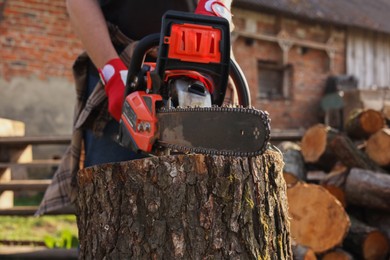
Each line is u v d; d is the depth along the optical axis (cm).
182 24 196
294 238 417
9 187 557
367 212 459
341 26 1558
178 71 203
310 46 1482
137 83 215
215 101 208
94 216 219
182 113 191
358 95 734
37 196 967
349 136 523
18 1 1054
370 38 1628
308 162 500
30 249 493
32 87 1065
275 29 1426
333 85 1484
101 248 215
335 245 406
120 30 273
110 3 274
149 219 204
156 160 203
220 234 199
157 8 272
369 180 430
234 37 1338
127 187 208
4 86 1040
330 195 411
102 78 237
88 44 242
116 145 270
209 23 199
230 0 237
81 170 226
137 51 210
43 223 740
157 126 203
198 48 197
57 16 1089
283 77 1473
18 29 1054
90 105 259
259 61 1413
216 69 203
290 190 423
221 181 200
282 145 558
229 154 178
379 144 470
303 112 1478
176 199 200
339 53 1561
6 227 708
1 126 629
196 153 195
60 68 1091
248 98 220
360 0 1775
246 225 202
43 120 1070
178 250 199
